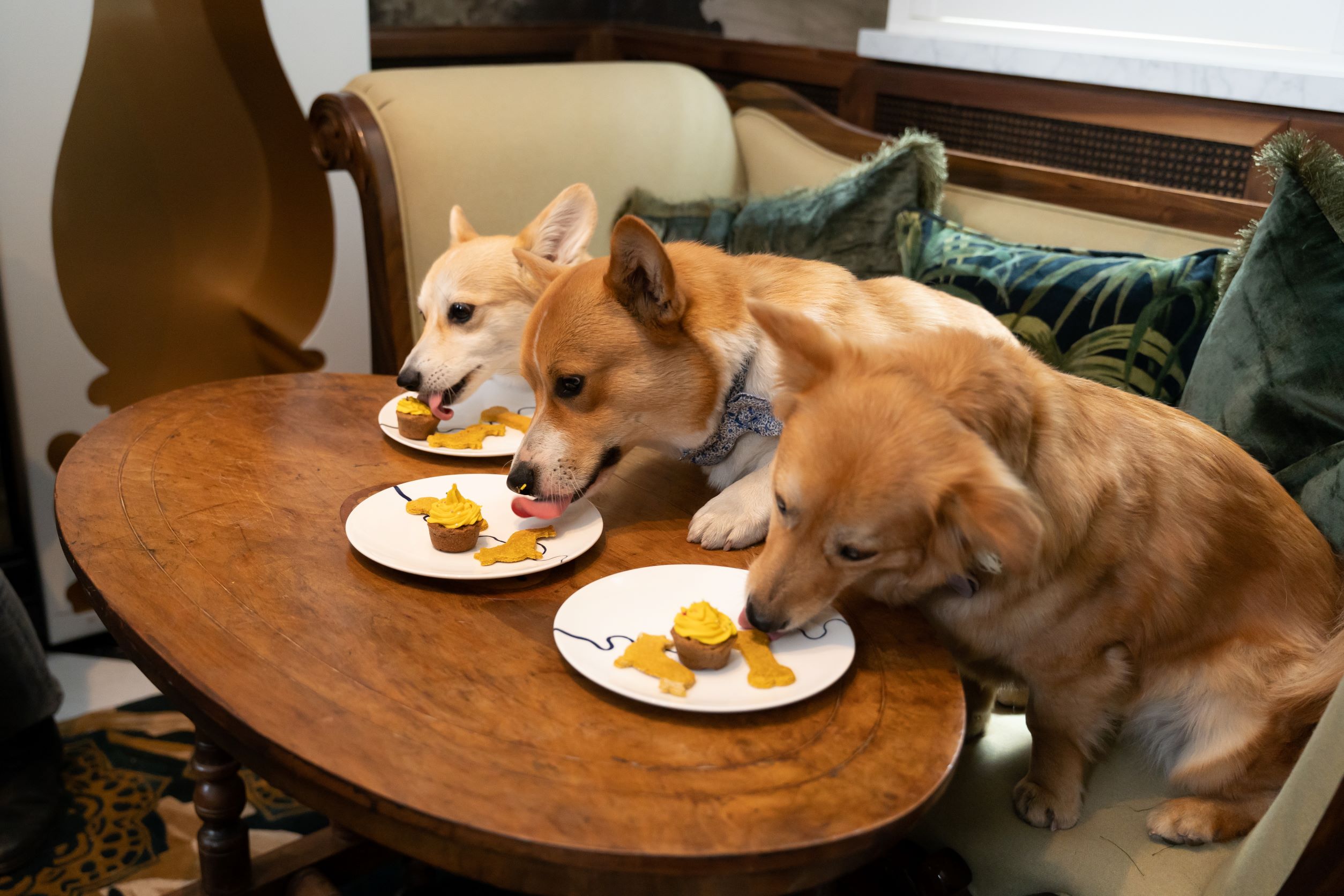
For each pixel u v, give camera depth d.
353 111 2.26
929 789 0.86
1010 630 1.17
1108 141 2.19
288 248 3.10
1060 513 1.08
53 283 2.47
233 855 1.58
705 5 3.25
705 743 0.91
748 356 1.28
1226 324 1.61
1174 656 1.23
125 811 1.99
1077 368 1.84
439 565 1.17
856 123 2.76
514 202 2.41
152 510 1.28
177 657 0.98
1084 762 1.24
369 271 2.34
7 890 1.80
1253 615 1.23
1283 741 1.16
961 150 2.50
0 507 2.58
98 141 2.70
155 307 2.92
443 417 1.66
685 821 0.81
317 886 1.58
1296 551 1.26
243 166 3.00
